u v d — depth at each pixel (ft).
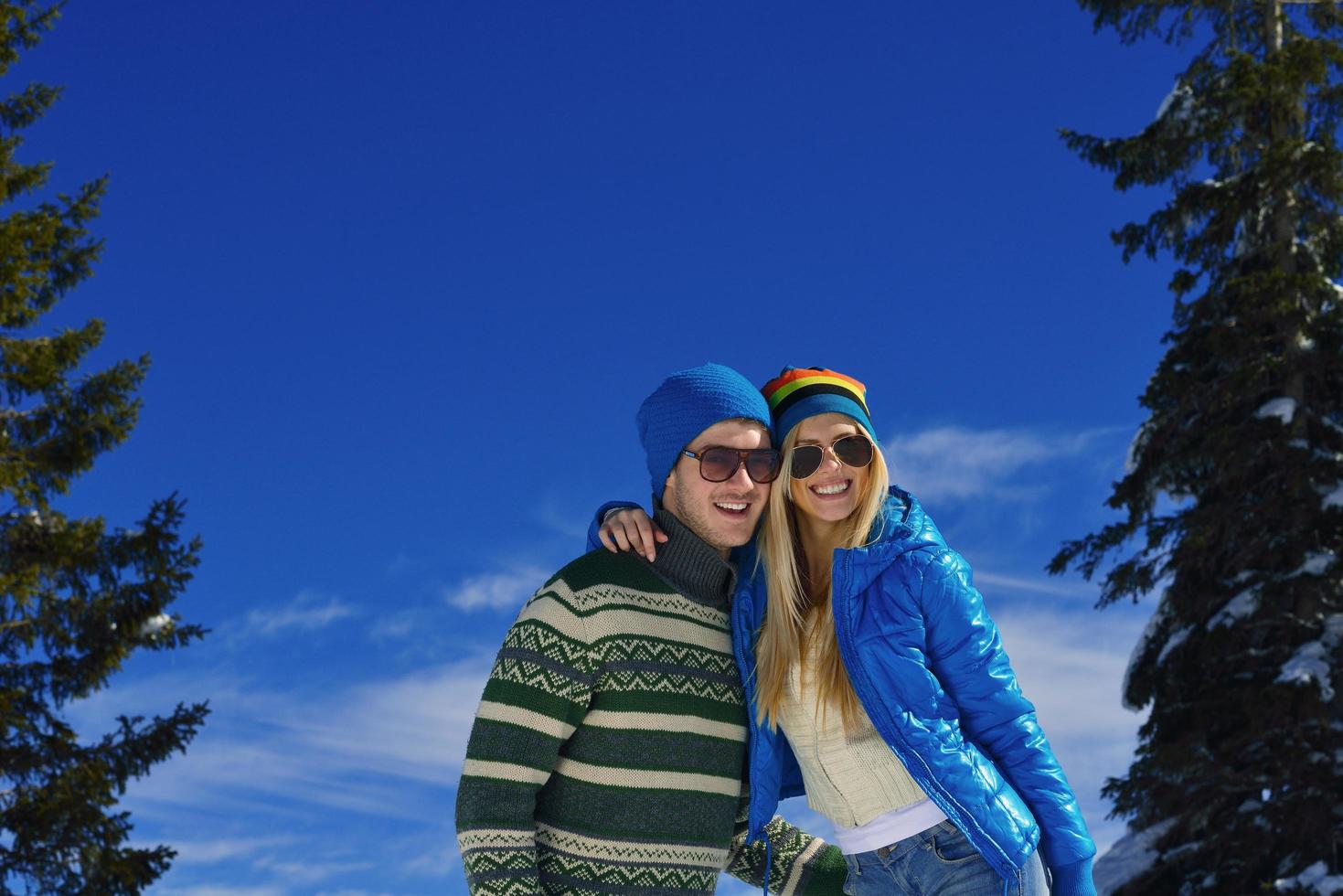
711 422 10.06
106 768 42.14
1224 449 44.50
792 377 10.75
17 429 47.06
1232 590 44.32
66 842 40.40
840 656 9.68
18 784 41.86
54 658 44.06
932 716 9.30
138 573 45.27
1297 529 42.73
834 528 10.45
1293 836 39.04
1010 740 9.45
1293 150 46.52
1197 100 50.60
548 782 9.54
